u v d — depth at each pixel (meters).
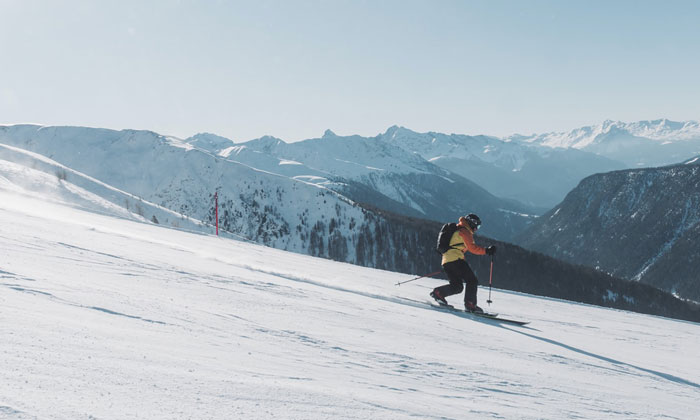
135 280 5.16
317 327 4.41
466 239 8.55
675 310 113.50
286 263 14.16
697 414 3.56
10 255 5.23
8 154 69.50
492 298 13.56
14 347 2.02
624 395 3.80
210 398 1.82
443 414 2.21
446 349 4.55
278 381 2.29
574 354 5.84
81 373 1.83
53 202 27.73
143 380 1.89
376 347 3.97
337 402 2.06
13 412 1.31
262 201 180.88
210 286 5.82
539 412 2.71
